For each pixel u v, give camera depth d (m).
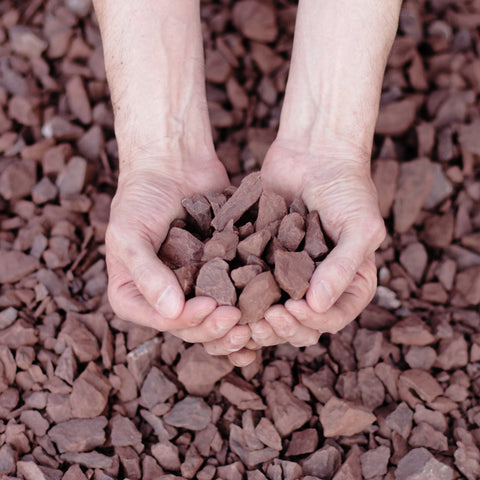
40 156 1.05
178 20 0.94
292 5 1.15
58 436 0.89
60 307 0.96
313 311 0.84
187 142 0.94
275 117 1.09
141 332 0.94
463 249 1.00
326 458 0.88
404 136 1.07
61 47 1.11
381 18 0.92
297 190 0.92
